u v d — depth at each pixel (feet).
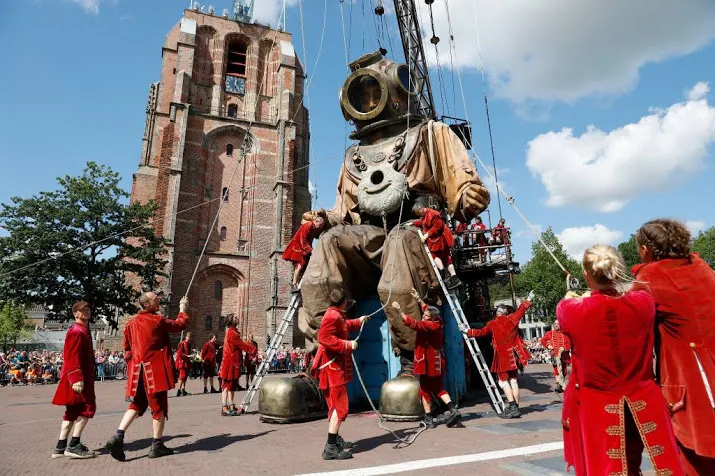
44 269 95.91
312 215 32.09
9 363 89.86
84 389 18.74
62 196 103.09
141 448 20.24
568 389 9.59
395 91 34.37
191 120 135.64
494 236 45.47
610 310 8.65
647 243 9.90
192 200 129.59
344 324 17.99
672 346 9.06
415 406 23.91
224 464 16.38
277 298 127.95
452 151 31.91
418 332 22.38
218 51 145.48
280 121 142.82
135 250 108.99
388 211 31.09
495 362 25.85
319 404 26.94
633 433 8.66
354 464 15.48
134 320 18.94
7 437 24.80
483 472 13.66
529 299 26.73
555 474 13.01
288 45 154.10
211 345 58.18
